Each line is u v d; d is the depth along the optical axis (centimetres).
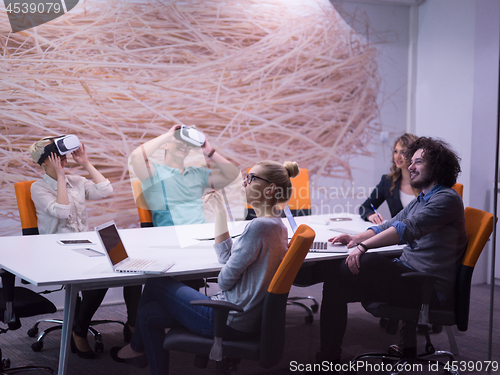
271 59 402
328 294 226
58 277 168
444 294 218
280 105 409
